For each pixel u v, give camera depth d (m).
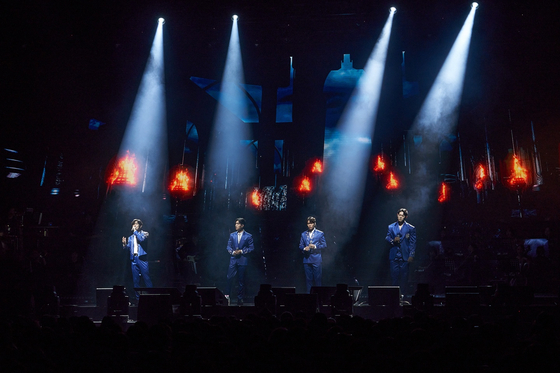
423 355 3.07
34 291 7.71
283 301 7.79
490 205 14.07
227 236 14.09
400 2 12.34
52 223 12.97
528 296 7.06
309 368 3.28
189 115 16.38
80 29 12.73
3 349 3.30
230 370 3.18
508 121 13.87
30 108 12.42
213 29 13.47
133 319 8.37
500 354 3.72
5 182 12.10
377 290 7.92
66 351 3.72
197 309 7.58
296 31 13.52
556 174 13.06
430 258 11.70
